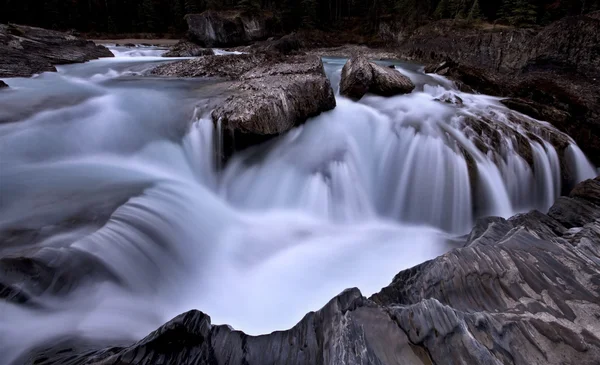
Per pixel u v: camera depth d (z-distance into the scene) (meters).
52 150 6.45
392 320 2.69
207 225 5.77
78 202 4.79
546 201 7.46
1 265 3.14
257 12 40.75
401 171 7.52
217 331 3.02
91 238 3.94
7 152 5.96
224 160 7.04
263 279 5.14
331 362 2.43
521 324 2.61
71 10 40.84
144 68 13.68
